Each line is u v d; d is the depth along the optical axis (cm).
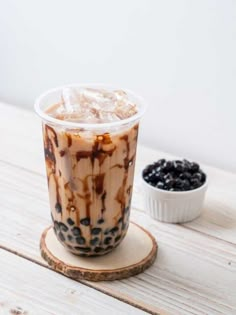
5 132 91
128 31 91
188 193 71
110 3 91
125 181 63
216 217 74
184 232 71
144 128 96
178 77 90
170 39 88
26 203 75
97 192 61
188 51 88
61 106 64
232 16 83
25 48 101
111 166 61
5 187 78
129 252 66
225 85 87
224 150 91
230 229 72
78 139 59
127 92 66
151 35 90
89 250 64
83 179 61
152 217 73
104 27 93
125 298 61
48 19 97
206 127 91
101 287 63
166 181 72
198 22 85
